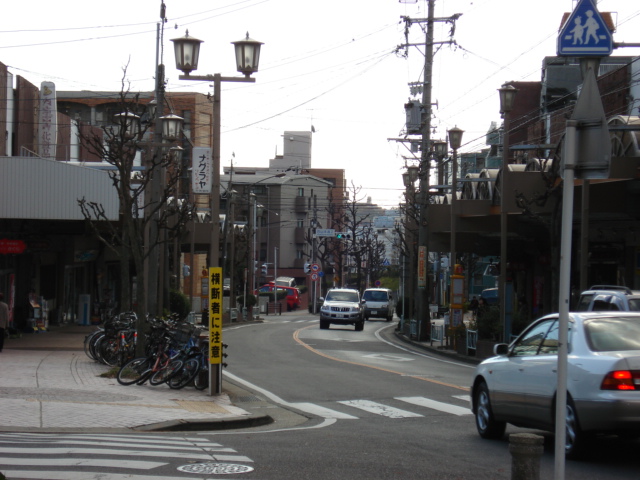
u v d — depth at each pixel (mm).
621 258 30938
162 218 24922
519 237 36281
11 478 7781
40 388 16078
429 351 32781
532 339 10945
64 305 38406
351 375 21906
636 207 23594
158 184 25266
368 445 10789
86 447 9758
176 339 18125
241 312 56938
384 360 27375
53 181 27547
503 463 9430
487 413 11523
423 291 37656
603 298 16688
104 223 27844
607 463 9398
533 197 24812
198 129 72062
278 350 30891
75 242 38000
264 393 18016
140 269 19719
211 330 16547
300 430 12531
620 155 21641
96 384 17344
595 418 9008
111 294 43438
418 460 9602
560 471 5746
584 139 6094
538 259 38375
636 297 15891
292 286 92375
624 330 9750
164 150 27391
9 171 27469
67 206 27594
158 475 8156
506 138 25969
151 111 26984
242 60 20438
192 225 42781
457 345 30641
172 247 48375
